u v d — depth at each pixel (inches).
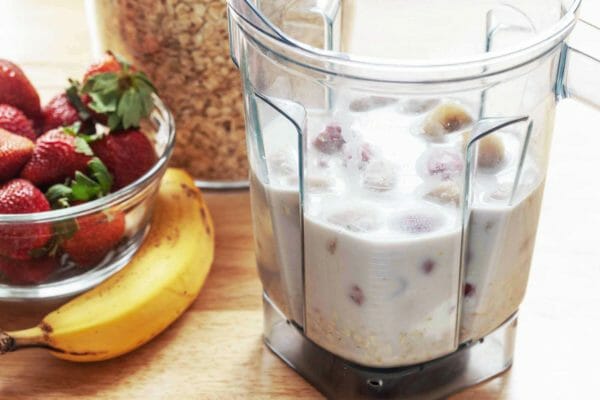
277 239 27.1
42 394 28.7
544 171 26.6
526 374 28.8
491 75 24.1
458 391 28.5
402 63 23.8
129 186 30.1
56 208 30.5
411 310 26.2
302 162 25.3
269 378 29.0
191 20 32.1
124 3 32.6
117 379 29.0
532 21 27.0
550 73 25.1
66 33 38.3
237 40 26.7
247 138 27.4
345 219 25.5
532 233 27.1
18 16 39.3
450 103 24.7
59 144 30.5
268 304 29.1
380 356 27.0
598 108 24.8
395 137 25.0
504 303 27.5
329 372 28.2
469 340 27.7
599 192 33.4
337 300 26.5
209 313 30.6
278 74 25.3
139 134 31.6
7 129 31.2
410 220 25.3
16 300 30.9
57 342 28.4
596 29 25.9
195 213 31.7
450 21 28.4
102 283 29.6
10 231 29.5
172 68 33.0
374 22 29.0
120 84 31.3
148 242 30.8
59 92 33.9
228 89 33.1
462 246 25.8
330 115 25.0
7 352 28.6
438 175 25.1
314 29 28.7
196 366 29.3
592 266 31.3
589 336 29.6
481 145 25.2
